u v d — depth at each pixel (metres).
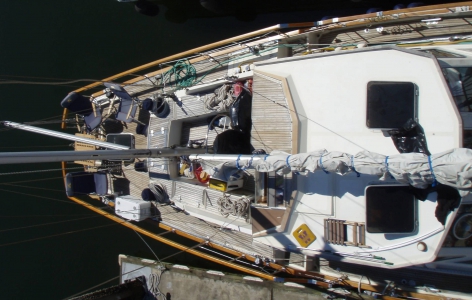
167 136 6.03
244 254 5.91
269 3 7.30
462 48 4.46
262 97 4.75
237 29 7.65
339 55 4.39
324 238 4.46
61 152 3.34
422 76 4.07
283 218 4.59
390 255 4.24
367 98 4.17
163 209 6.33
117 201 6.32
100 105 6.86
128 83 6.54
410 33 5.25
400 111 4.08
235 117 5.27
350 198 4.29
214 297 6.25
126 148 4.62
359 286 5.41
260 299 6.00
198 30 7.76
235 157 4.22
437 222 4.02
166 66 6.95
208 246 6.74
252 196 5.11
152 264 6.78
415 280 5.30
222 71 5.90
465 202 4.12
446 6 4.98
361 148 4.19
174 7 7.82
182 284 6.48
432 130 3.98
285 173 4.02
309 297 5.75
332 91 4.36
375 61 4.24
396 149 4.07
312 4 7.27
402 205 4.08
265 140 4.70
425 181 3.36
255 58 5.73
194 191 5.61
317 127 4.38
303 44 5.50
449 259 4.48
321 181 4.41
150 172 6.09
